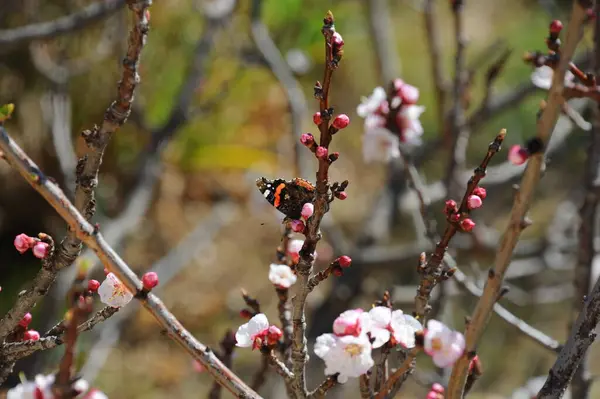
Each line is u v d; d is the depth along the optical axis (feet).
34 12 13.60
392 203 14.43
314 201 4.32
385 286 15.33
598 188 7.08
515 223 3.84
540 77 6.71
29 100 16.69
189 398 17.10
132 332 18.29
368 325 4.12
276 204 4.73
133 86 4.02
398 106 6.55
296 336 4.42
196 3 16.10
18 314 4.57
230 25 14.78
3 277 17.76
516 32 24.16
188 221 19.56
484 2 25.64
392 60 15.03
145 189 12.31
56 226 18.74
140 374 17.40
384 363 4.91
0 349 4.67
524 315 19.90
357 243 14.01
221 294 19.49
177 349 18.35
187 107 12.78
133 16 3.90
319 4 18.57
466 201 4.54
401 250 13.30
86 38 16.22
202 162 19.40
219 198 20.58
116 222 11.66
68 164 10.90
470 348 4.01
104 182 17.30
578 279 7.20
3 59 16.35
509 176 12.59
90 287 4.54
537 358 18.83
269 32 17.58
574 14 3.58
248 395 4.27
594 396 16.24
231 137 20.08
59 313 10.85
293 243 4.73
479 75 21.48
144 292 4.10
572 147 13.26
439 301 8.26
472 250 13.07
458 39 9.16
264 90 20.56
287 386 5.04
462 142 9.34
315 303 15.93
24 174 3.80
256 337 4.62
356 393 13.94
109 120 4.10
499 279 3.92
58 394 3.63
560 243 14.15
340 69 23.13
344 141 22.99
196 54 13.26
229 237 20.61
